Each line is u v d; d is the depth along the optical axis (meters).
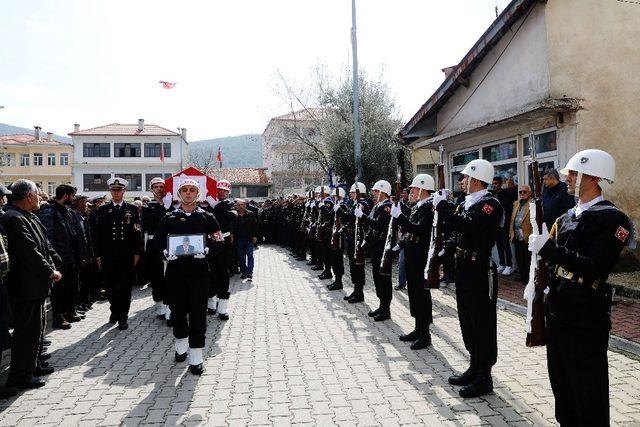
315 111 24.03
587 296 2.96
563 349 3.06
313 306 8.30
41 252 4.93
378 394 4.38
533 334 3.26
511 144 10.17
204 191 7.64
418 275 5.76
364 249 8.30
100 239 7.00
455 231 4.66
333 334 6.47
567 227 3.12
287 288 10.19
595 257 2.85
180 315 5.34
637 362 4.86
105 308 8.63
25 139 54.03
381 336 6.33
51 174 50.66
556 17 8.70
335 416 3.93
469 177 4.55
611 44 8.77
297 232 15.52
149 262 7.54
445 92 12.09
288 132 25.36
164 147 49.91
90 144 49.28
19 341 4.66
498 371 4.89
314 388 4.56
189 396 4.43
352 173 20.11
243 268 11.56
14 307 4.68
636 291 6.96
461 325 4.64
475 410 4.00
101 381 4.87
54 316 7.07
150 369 5.23
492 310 4.39
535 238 2.97
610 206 2.97
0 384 4.84
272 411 4.05
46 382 4.86
